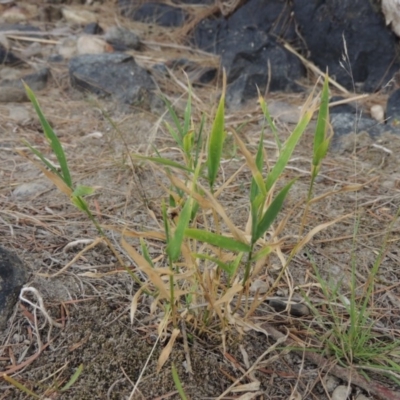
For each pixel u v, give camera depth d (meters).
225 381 0.94
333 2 1.91
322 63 1.98
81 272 1.08
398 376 0.94
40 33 2.34
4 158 1.48
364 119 1.61
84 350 0.96
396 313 1.06
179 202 0.91
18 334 0.98
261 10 2.09
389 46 1.84
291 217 1.25
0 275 1.01
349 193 1.34
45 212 1.26
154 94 1.81
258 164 0.89
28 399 0.91
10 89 1.81
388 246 1.19
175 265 0.93
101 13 2.58
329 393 0.94
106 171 1.41
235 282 0.98
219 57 2.09
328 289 1.09
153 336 0.98
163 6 2.49
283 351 0.97
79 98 1.85
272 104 1.77
